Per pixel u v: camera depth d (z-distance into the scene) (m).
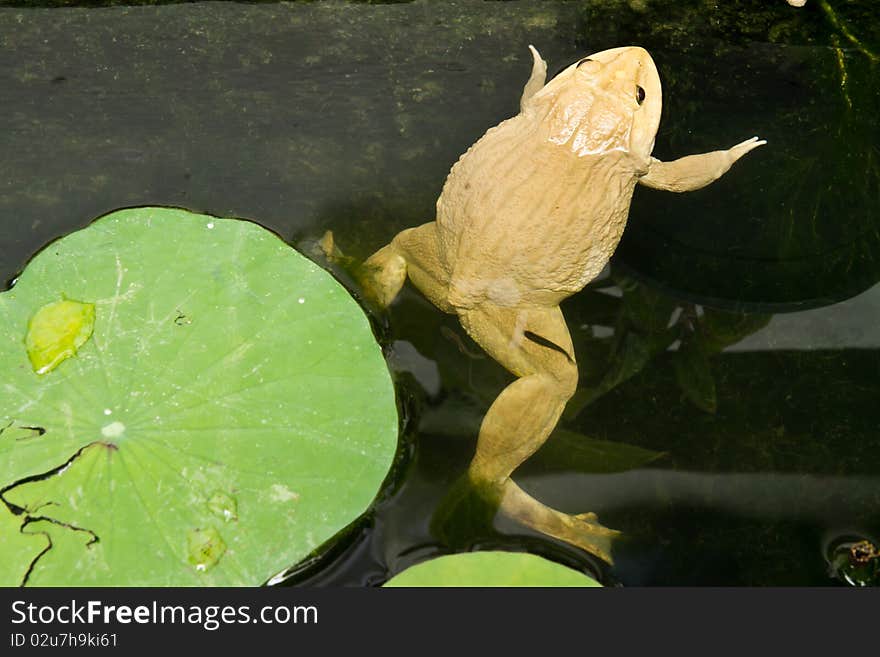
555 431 0.86
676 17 0.96
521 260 0.84
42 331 0.80
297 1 0.94
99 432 0.79
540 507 0.83
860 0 0.96
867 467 0.85
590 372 0.87
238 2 0.94
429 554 0.81
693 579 0.82
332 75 0.92
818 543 0.83
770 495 0.84
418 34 0.94
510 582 0.78
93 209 0.87
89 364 0.80
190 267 0.82
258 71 0.92
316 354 0.81
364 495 0.79
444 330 0.87
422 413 0.84
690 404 0.87
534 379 0.84
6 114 0.90
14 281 0.84
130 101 0.91
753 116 0.93
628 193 0.86
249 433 0.79
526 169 0.84
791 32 0.96
